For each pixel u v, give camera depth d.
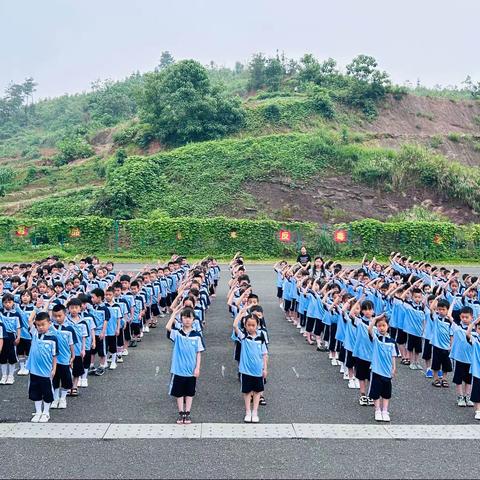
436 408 10.70
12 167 65.56
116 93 87.19
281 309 21.19
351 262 36.28
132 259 36.19
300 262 21.03
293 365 13.73
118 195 43.22
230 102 56.69
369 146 51.69
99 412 10.25
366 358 10.69
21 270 17.44
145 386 11.88
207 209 43.03
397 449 8.76
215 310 20.56
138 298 15.23
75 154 63.75
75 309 11.22
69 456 8.38
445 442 9.05
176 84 54.69
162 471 7.92
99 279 16.95
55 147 76.44
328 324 14.19
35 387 9.79
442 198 45.56
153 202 43.84
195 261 35.66
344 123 61.00
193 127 53.16
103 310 12.59
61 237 37.38
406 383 12.38
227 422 9.80
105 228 37.38
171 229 37.25
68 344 10.37
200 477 7.75
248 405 9.86
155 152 54.66
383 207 44.16
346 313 12.13
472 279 16.14
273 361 14.09
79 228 37.41
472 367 10.09
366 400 10.80
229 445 8.83
